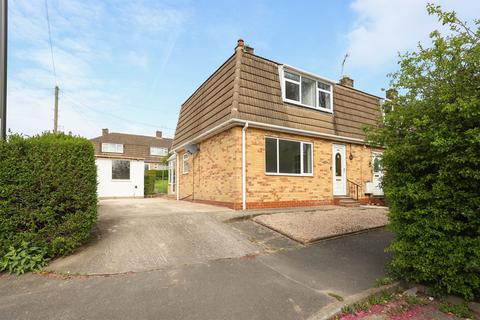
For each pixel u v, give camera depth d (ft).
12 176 17.39
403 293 14.37
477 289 13.23
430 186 13.88
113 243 20.51
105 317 11.58
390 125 15.43
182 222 26.21
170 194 68.95
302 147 40.24
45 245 17.70
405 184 14.58
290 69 40.24
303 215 30.91
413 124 14.26
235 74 35.99
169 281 15.10
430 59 14.01
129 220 26.55
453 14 13.06
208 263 17.80
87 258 18.07
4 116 19.25
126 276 15.75
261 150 36.01
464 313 12.25
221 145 38.29
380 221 29.27
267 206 35.78
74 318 11.52
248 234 24.02
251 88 36.22
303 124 39.55
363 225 27.14
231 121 33.45
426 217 13.70
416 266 13.97
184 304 12.64
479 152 11.84
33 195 17.74
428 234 13.51
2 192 16.98
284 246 21.47
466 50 12.76
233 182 34.30
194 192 48.83
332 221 28.45
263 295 13.56
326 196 41.93
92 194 19.61
